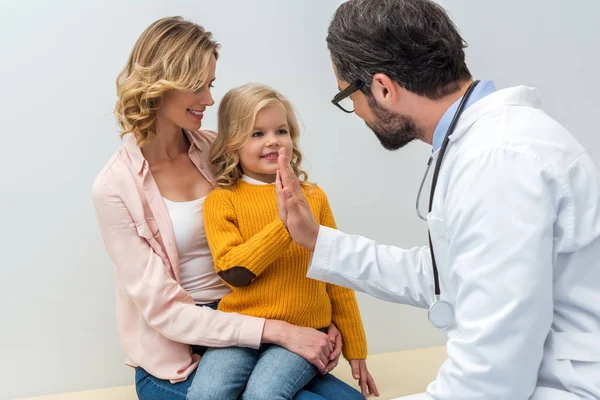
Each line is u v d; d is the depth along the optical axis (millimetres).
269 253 1365
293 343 1382
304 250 1468
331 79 2064
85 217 1837
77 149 1818
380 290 1210
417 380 1765
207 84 1472
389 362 1942
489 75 2217
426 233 2234
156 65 1417
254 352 1446
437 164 998
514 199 831
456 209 883
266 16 1970
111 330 1887
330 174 2080
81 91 1811
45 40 1770
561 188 837
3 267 1776
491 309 825
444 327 1012
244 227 1477
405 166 2178
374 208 2146
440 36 992
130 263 1425
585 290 879
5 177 1765
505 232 825
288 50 2006
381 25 1001
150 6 1854
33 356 1819
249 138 1488
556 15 2279
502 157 854
